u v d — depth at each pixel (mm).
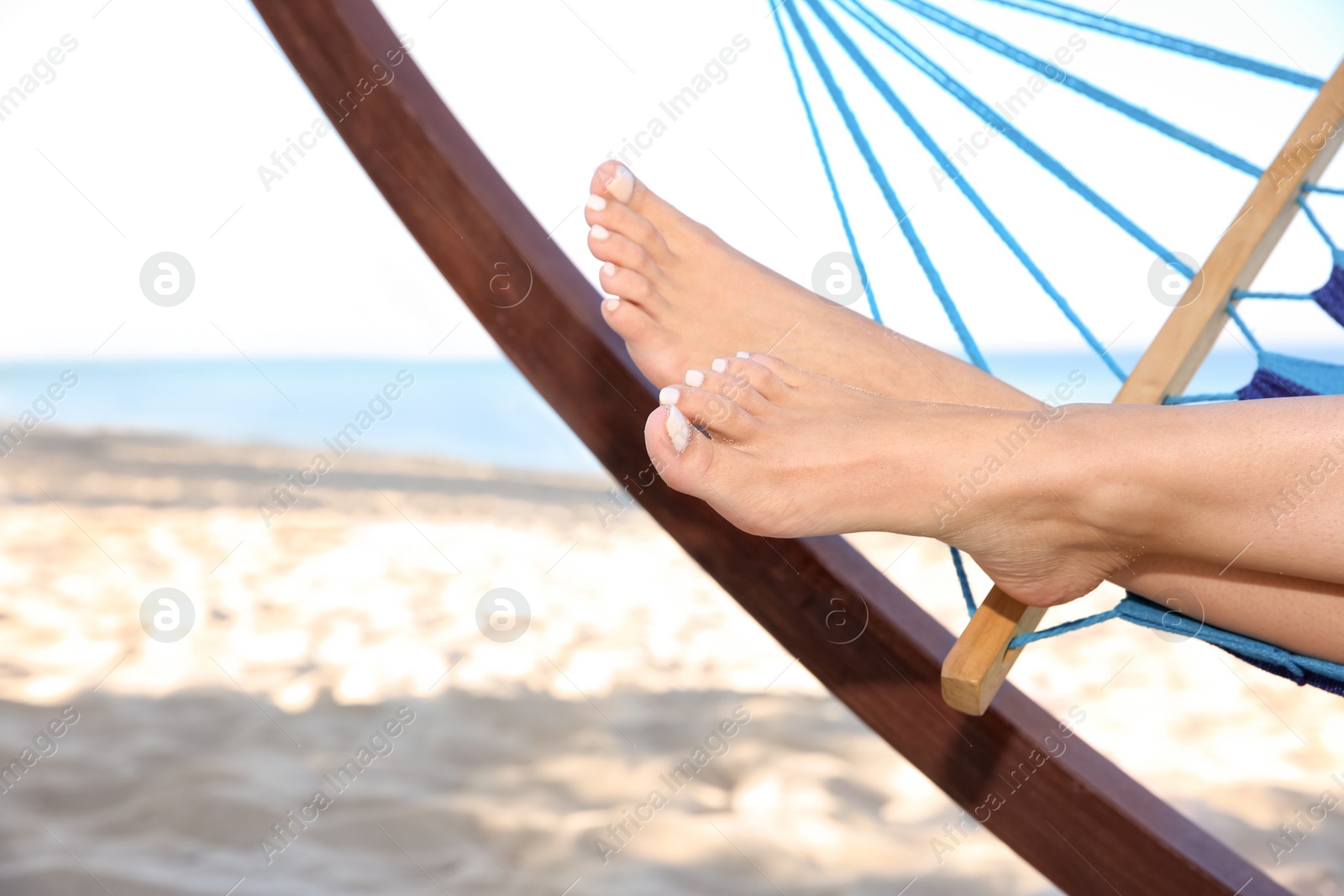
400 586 2857
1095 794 798
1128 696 2230
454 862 1276
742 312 828
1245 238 811
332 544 3486
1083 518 611
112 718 1710
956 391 812
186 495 4508
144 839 1285
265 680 1963
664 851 1342
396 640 2291
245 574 2945
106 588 2725
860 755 1722
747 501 642
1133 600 690
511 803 1457
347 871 1232
